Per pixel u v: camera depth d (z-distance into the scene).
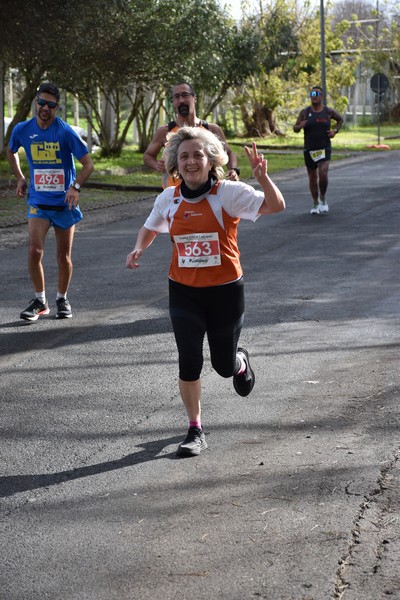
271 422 7.53
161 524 5.66
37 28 28.08
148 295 12.77
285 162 39.41
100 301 12.41
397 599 4.73
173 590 4.87
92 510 5.89
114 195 27.09
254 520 5.68
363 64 81.12
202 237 6.71
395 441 7.00
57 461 6.77
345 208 22.66
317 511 5.79
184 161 6.58
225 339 6.93
